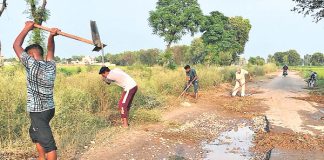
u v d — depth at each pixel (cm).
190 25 4412
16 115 830
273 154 859
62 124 892
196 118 1305
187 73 1738
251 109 1552
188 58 5331
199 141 997
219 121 1291
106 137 920
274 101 1806
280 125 1194
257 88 2575
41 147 505
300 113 1444
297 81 3506
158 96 1494
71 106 987
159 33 4547
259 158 852
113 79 800
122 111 788
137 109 1215
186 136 1027
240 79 1989
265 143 966
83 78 1291
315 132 1096
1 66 1215
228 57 5338
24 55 470
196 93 1756
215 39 5556
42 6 1612
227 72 3167
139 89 1360
